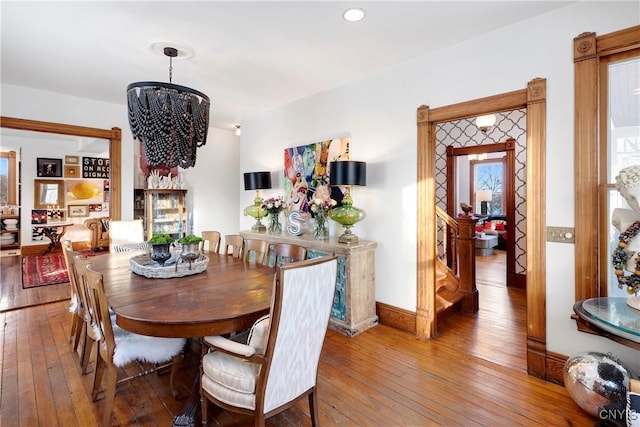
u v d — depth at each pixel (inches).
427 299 119.4
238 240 130.3
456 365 100.4
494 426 73.5
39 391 86.7
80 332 107.1
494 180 346.3
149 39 103.7
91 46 107.9
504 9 89.3
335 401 83.1
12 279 199.6
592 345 85.4
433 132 119.3
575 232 86.8
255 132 197.9
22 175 287.7
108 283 88.4
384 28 98.9
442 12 90.4
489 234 294.7
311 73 134.0
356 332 124.5
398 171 127.6
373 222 136.8
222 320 65.4
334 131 150.8
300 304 61.7
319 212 146.6
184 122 94.3
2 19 91.0
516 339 118.6
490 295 171.3
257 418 60.6
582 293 85.7
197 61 120.6
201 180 246.2
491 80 102.0
